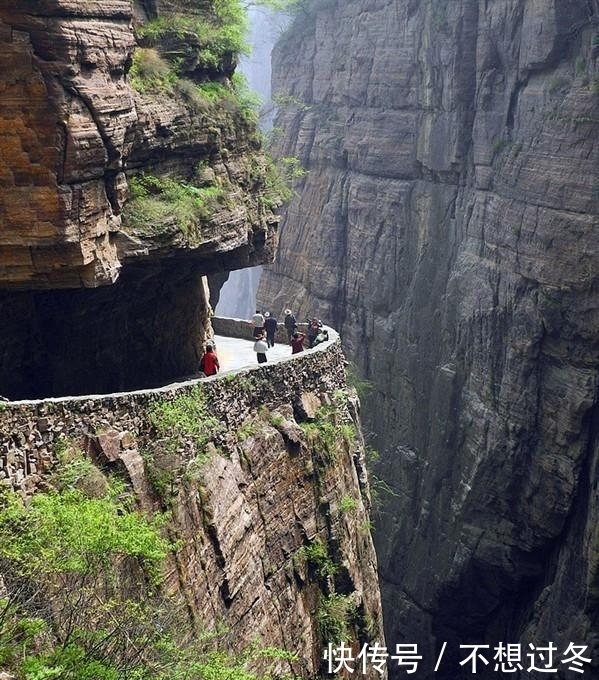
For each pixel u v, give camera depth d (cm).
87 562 1430
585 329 4356
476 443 4922
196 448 2022
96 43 1852
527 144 4834
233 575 2006
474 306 5097
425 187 5953
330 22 7044
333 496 2527
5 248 1828
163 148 2191
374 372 6131
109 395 1839
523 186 4781
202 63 2422
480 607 4925
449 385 5241
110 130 1888
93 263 1916
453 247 5603
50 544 1420
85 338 2370
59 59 1766
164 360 2631
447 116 5634
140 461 1842
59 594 1411
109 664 1373
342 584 2494
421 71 5944
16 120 1770
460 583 4866
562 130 4556
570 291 4409
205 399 2123
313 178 7038
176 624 1652
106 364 2448
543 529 4538
